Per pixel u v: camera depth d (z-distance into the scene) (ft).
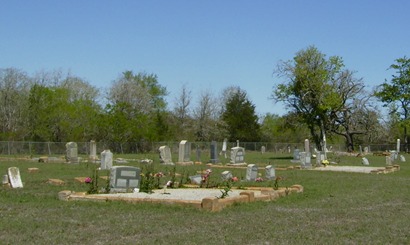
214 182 71.00
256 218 41.24
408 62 248.73
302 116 195.62
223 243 31.68
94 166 109.70
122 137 223.71
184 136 272.10
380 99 256.32
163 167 112.27
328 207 49.16
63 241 31.48
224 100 319.27
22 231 34.37
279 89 194.90
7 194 55.01
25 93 232.53
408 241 33.37
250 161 155.22
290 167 123.13
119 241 31.68
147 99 253.85
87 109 228.22
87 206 46.73
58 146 187.93
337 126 226.79
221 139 290.35
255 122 297.12
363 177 93.66
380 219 42.14
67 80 256.93
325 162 133.49
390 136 286.05
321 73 188.96
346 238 34.09
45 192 57.72
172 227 36.73
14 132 215.92
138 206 46.57
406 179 90.79
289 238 33.68
